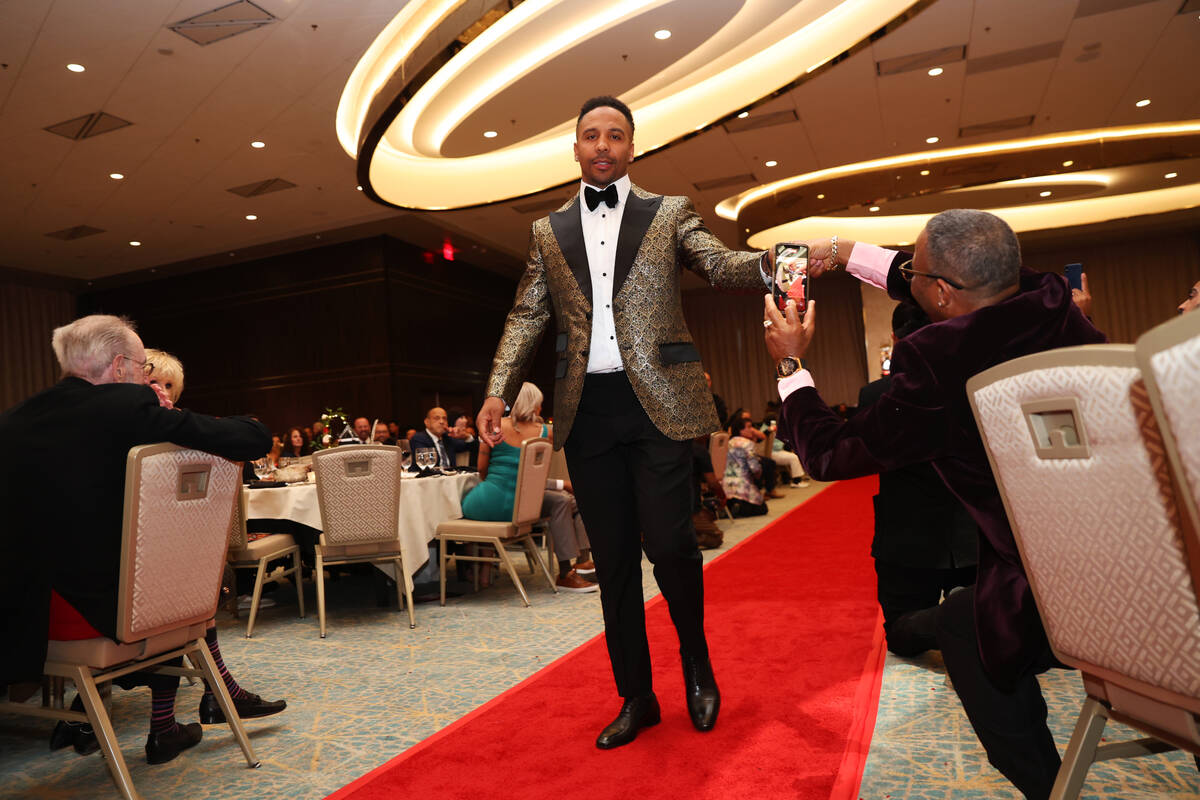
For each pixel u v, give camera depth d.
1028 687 1.25
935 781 1.66
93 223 10.38
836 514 6.66
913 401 1.21
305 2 5.71
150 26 5.86
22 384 13.16
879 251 1.47
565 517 4.31
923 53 7.12
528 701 2.30
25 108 7.02
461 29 5.18
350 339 12.16
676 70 7.58
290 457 5.30
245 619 3.87
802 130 8.82
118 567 1.67
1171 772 1.65
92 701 1.62
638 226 1.89
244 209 10.23
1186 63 7.56
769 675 2.42
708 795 1.61
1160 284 14.15
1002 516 1.20
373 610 3.97
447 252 13.09
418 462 4.52
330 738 2.13
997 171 9.73
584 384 1.88
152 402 1.76
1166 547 0.85
